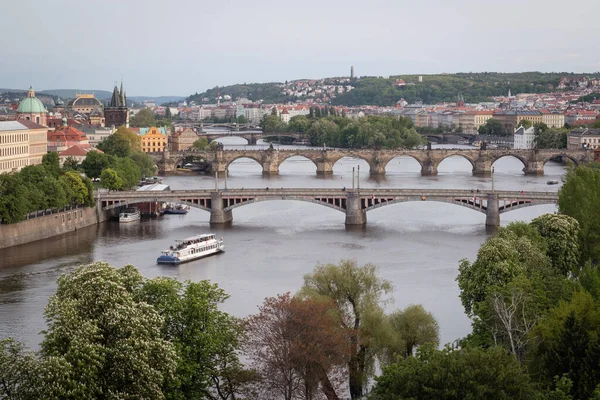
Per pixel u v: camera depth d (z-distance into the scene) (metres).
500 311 168.75
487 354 137.88
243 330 177.25
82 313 151.75
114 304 151.88
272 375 169.62
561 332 153.88
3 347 147.00
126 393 142.50
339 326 183.50
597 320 162.75
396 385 138.38
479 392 130.38
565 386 141.00
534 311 175.12
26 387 138.00
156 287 168.62
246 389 172.38
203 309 166.62
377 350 190.25
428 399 133.00
